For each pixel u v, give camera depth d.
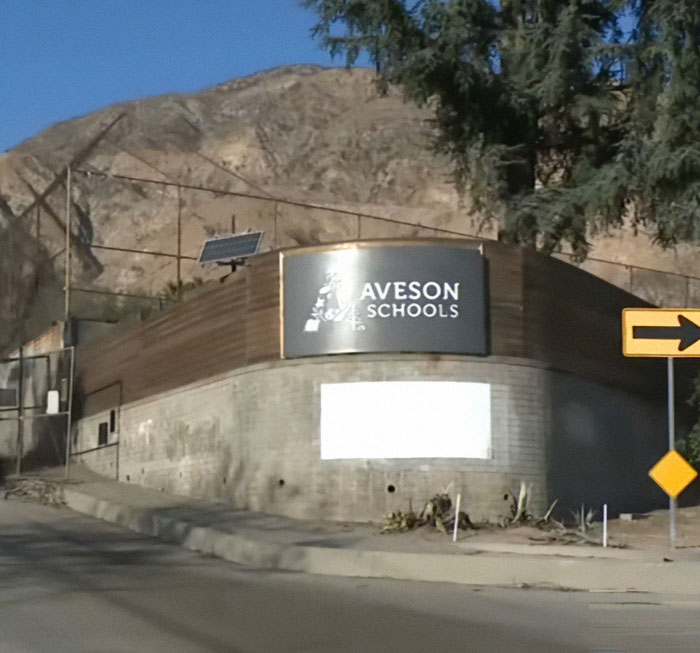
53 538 20.97
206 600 13.88
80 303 64.50
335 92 172.00
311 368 22.36
